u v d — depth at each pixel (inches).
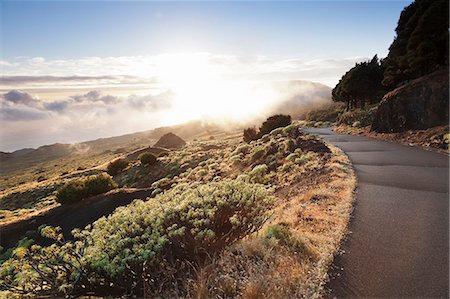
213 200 223.1
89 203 1002.7
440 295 170.1
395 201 342.0
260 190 237.8
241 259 201.9
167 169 1600.6
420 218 287.3
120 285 191.6
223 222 224.8
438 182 413.4
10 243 867.4
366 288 179.5
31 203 1712.6
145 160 1777.8
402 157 610.2
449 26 992.9
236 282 179.8
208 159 1446.9
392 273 194.5
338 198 358.6
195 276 192.7
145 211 218.1
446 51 994.7
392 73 1315.2
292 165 708.0
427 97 840.9
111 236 194.9
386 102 1011.3
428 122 828.0
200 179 1047.6
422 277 188.4
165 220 207.9
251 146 1248.8
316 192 386.3
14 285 180.5
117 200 979.9
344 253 223.1
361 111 1480.1
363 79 1800.0
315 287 177.6
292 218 298.5
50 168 6254.9
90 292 191.9
